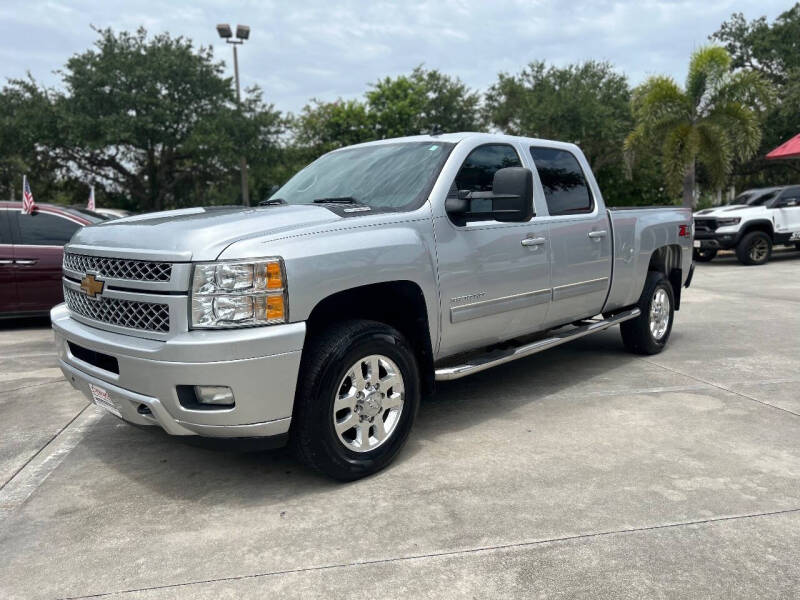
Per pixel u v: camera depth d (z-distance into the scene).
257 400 2.98
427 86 34.59
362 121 33.62
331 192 4.18
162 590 2.49
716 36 33.47
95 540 2.88
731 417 4.28
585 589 2.43
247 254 2.96
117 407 3.33
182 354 2.91
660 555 2.64
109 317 3.34
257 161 28.16
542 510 3.03
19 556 2.76
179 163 32.44
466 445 3.87
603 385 5.09
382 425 3.50
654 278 5.91
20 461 3.79
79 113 26.52
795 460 3.57
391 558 2.66
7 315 8.00
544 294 4.54
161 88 27.84
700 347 6.42
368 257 3.33
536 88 30.30
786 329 7.28
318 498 3.22
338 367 3.20
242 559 2.69
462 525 2.91
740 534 2.79
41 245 8.06
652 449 3.75
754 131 17.47
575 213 4.89
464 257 3.88
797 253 17.67
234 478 3.51
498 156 4.41
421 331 3.71
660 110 18.00
